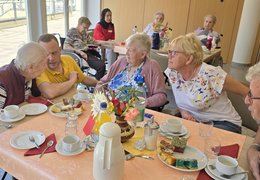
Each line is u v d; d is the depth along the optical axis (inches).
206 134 54.9
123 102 49.6
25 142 48.3
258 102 46.1
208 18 184.7
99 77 165.5
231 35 247.6
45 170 41.2
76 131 53.0
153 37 151.0
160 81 82.0
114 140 36.3
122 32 258.5
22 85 66.2
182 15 242.8
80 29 173.6
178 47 68.9
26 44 64.4
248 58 255.0
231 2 235.3
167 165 44.0
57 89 73.3
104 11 199.2
